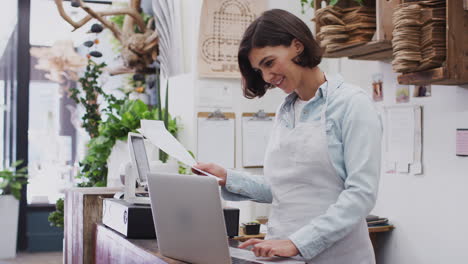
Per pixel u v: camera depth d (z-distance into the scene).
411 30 2.46
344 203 1.47
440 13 2.41
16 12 5.96
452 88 2.73
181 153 1.78
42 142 6.06
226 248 1.30
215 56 3.72
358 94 1.60
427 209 2.90
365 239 1.69
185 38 4.25
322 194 1.66
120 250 1.84
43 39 6.02
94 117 4.75
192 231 1.38
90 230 2.35
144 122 1.85
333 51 2.90
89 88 4.84
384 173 3.21
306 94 1.75
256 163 3.80
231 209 1.90
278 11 1.62
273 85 1.81
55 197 6.08
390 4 2.71
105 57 5.98
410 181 3.02
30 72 6.03
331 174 1.64
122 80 5.81
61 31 6.05
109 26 4.96
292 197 1.72
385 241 3.21
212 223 1.31
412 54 2.46
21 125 5.98
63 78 6.09
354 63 3.47
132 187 2.02
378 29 2.69
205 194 1.31
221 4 3.72
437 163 2.84
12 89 5.99
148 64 5.14
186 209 1.38
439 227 2.82
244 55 1.70
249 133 3.79
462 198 2.68
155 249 1.60
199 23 3.68
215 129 3.70
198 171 1.86
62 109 6.11
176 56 4.26
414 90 2.97
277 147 1.78
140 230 1.80
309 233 1.45
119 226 1.91
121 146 3.70
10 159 5.99
